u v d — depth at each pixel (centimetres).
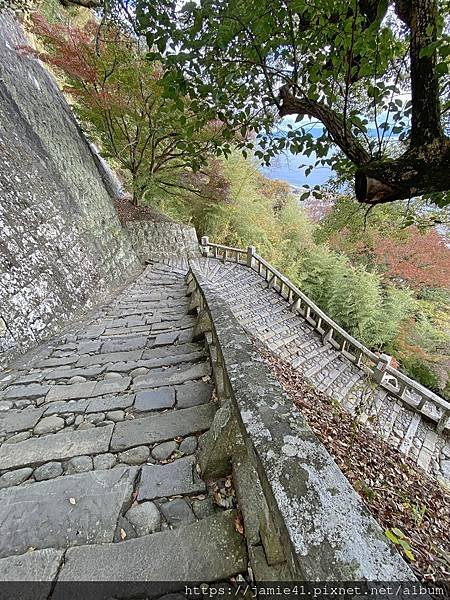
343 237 783
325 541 62
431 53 118
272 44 157
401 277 873
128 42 292
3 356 281
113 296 561
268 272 915
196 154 246
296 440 90
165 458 153
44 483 140
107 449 161
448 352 838
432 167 133
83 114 720
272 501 76
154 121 740
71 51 571
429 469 426
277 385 122
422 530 214
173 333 341
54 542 112
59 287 405
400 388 562
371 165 145
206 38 151
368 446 330
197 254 1108
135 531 115
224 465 135
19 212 368
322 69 168
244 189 1312
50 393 225
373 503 218
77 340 341
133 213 959
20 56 593
